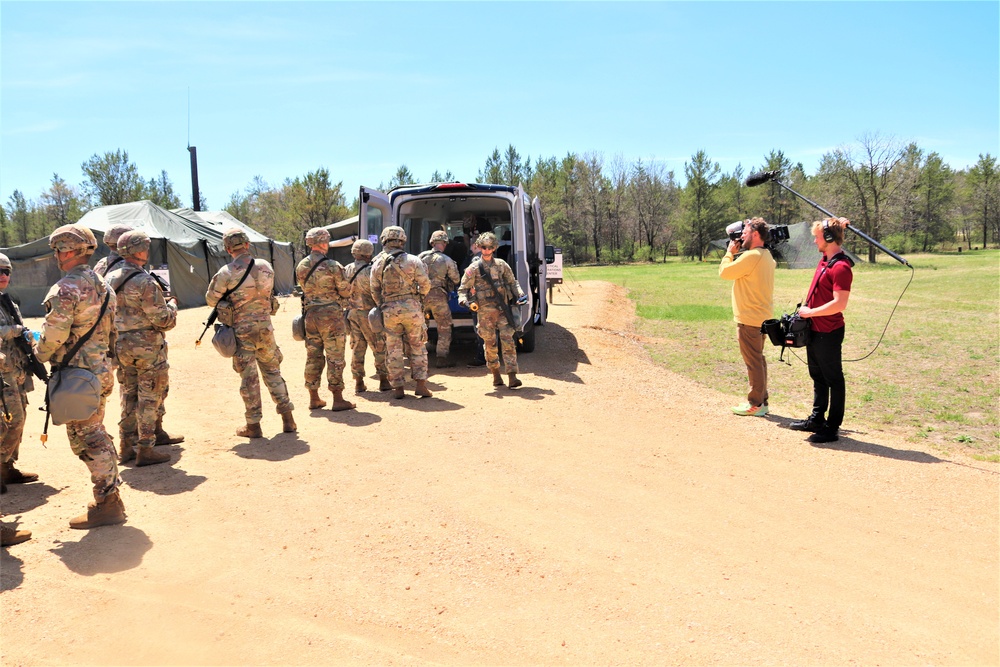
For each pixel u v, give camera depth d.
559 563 3.59
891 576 3.52
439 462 5.19
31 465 5.33
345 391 7.80
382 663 2.74
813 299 5.96
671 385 8.48
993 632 3.02
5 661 2.72
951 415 7.29
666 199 69.69
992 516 4.31
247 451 5.51
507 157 65.75
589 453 5.45
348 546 3.78
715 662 2.76
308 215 41.19
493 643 2.88
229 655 2.79
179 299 20.53
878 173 45.38
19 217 63.69
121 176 47.53
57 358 3.98
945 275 29.23
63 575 3.44
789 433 6.19
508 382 8.05
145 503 4.39
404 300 7.16
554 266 19.22
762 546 3.84
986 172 77.81
